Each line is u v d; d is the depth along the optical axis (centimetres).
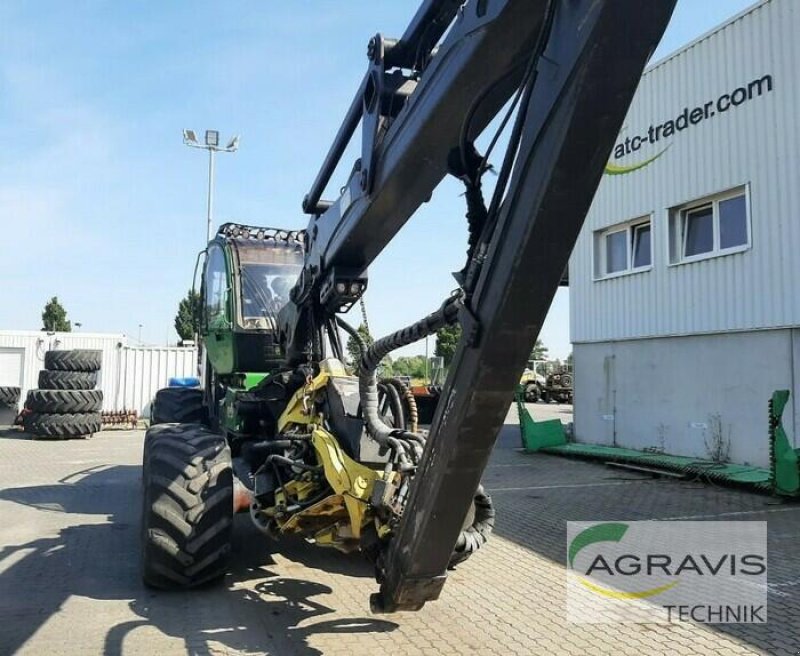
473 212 301
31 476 1071
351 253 458
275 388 577
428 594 344
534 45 276
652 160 1226
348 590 508
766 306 1013
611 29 221
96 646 409
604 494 902
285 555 590
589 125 234
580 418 1387
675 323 1169
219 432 728
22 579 536
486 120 323
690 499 865
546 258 257
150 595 496
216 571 493
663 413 1189
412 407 475
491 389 282
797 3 978
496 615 465
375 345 403
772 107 1012
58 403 1611
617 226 1321
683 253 1178
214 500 482
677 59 1176
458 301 294
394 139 352
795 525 718
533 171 252
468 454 298
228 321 689
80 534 686
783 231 991
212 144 2075
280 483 491
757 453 1024
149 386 2188
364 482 413
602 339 1331
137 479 1040
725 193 1097
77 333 2177
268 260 710
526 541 661
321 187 500
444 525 318
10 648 405
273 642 416
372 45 373
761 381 1023
